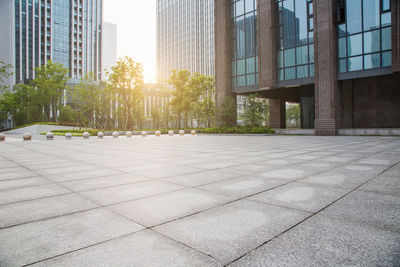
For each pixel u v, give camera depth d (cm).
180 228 310
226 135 3516
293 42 3250
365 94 3147
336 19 2898
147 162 915
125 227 316
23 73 10269
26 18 10381
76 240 281
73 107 6856
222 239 278
